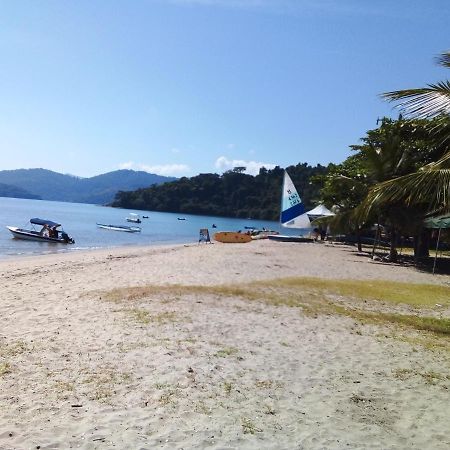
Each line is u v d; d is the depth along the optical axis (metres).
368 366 7.65
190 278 15.79
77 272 17.27
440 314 12.23
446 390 6.79
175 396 5.88
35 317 9.50
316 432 5.23
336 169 34.91
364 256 28.69
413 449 4.97
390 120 27.44
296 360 7.67
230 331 9.08
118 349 7.52
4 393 5.64
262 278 16.55
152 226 78.62
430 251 36.84
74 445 4.55
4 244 34.94
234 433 5.06
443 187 9.39
